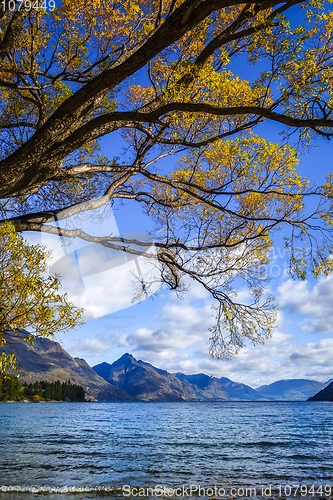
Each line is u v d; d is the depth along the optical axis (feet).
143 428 84.48
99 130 17.53
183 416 164.35
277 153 19.60
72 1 20.98
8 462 29.68
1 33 21.48
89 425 92.94
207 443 51.44
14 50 22.21
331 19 15.75
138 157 21.66
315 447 48.85
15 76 22.41
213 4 12.26
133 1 21.95
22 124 23.39
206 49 17.12
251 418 148.87
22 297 9.90
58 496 18.12
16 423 90.79
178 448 44.45
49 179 18.95
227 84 16.92
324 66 15.38
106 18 22.17
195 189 22.82
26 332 9.87
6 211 16.67
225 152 19.70
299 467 31.71
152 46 13.15
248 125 17.92
